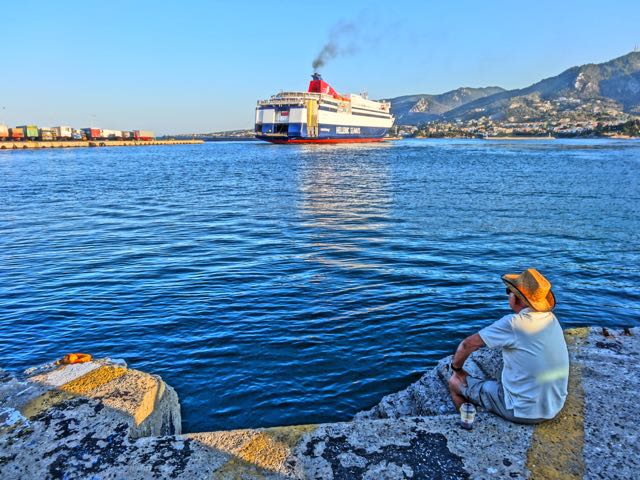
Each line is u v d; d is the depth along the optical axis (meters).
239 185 34.28
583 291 10.23
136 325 8.36
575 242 14.98
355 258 12.92
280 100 118.81
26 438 3.55
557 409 3.67
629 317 8.82
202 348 7.45
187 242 15.11
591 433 3.61
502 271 11.70
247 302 9.44
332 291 10.11
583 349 5.04
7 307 9.30
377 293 9.97
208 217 20.09
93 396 4.16
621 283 10.79
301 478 3.19
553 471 3.21
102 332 8.09
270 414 5.77
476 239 15.41
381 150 100.88
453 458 3.39
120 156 86.56
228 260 12.75
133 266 12.21
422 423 3.82
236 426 5.56
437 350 7.38
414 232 16.56
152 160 72.31
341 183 35.12
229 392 6.23
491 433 3.64
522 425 3.72
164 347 7.51
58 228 17.73
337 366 6.88
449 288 10.32
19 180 38.94
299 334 7.92
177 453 3.44
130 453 3.42
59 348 7.54
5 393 4.18
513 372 3.66
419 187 31.97
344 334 7.93
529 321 3.58
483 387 3.94
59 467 3.25
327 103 119.50
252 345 7.52
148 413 4.17
